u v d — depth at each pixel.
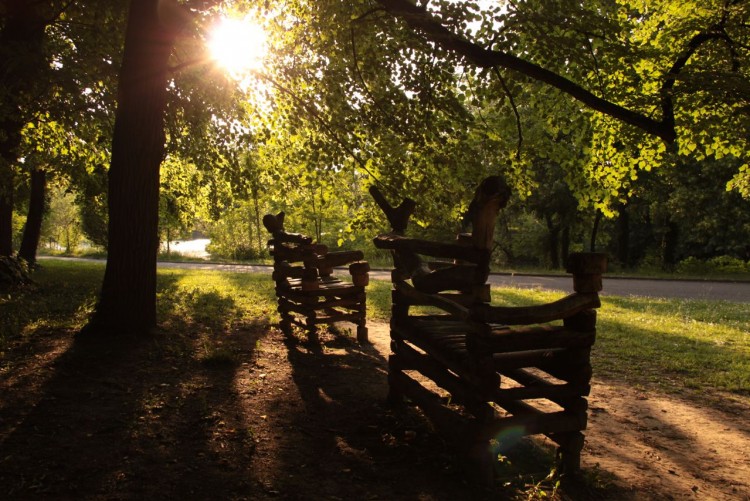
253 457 3.71
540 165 27.44
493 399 3.39
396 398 4.89
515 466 3.76
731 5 7.73
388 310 10.66
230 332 7.59
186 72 9.52
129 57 6.80
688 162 24.53
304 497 3.20
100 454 3.61
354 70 8.02
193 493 3.19
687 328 9.74
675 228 30.97
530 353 3.52
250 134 10.18
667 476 3.85
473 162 7.84
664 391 5.97
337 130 8.58
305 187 10.08
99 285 12.90
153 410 4.44
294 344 7.10
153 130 6.84
